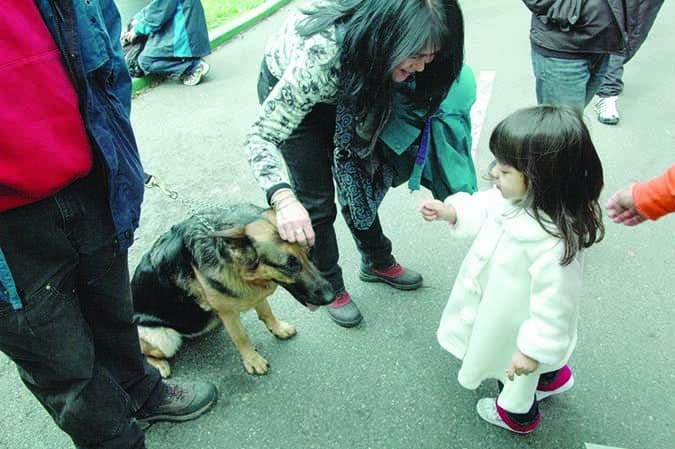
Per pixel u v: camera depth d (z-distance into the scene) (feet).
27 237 4.61
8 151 4.16
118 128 5.24
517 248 5.48
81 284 5.65
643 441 6.97
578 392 7.66
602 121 14.74
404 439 7.35
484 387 7.92
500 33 21.94
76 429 5.96
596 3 8.86
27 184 4.33
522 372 5.66
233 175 14.16
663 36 20.22
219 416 7.94
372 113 6.17
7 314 4.72
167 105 18.66
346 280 10.28
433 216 6.50
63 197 4.82
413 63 5.53
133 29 19.67
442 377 8.18
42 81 4.22
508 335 6.10
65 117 4.45
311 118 7.15
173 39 19.10
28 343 5.00
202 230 7.65
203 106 18.33
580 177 4.95
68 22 4.29
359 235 8.98
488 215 5.97
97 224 5.27
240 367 8.72
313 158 7.39
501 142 5.11
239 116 17.31
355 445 7.36
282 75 6.73
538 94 10.66
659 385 7.65
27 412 8.16
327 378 8.37
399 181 7.90
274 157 6.64
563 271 5.19
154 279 8.24
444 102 6.88
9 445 7.70
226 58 22.67
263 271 7.22
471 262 6.24
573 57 9.61
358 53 5.48
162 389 7.67
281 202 6.43
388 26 5.14
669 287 9.31
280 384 8.34
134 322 6.78
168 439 7.67
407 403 7.84
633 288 9.36
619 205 5.57
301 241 6.42
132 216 5.57
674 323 8.61
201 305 8.16
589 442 7.03
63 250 4.94
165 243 8.16
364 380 8.27
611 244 10.41
